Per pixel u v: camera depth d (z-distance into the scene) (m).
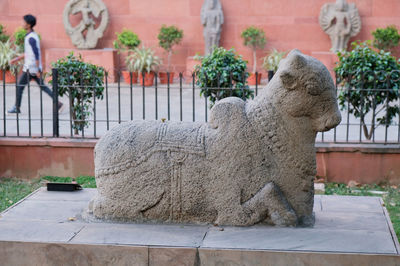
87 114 7.14
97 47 14.80
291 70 3.78
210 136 3.97
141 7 14.53
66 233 3.88
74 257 3.72
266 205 3.93
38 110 10.12
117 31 14.73
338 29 13.76
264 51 14.41
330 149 6.32
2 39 14.33
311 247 3.61
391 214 5.39
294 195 3.99
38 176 6.68
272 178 3.95
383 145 6.34
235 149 3.92
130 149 4.02
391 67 6.68
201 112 9.81
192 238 3.77
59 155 6.62
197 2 14.36
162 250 3.64
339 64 6.96
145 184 4.01
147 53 13.52
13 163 6.68
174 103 10.80
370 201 4.79
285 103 3.86
